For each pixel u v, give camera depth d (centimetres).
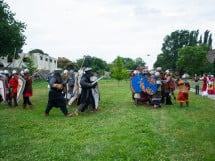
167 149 754
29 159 685
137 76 1531
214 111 1378
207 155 706
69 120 1134
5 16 4484
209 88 2347
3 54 4488
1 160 677
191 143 805
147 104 1625
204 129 977
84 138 857
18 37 4397
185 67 6512
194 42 9012
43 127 1009
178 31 9088
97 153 720
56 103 1228
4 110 1415
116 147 764
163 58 9031
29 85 1451
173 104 1647
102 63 7519
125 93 2445
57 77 1234
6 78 1584
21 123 1080
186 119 1155
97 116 1220
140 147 767
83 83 1259
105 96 2147
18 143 811
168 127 1003
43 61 6862
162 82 1620
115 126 1009
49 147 773
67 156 702
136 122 1080
